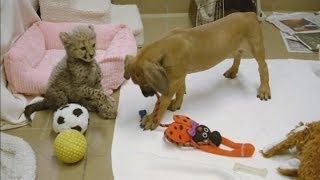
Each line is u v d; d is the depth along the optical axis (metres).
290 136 1.58
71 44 1.76
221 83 2.13
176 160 1.59
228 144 1.67
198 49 1.73
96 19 2.38
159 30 2.80
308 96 2.01
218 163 1.60
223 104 1.96
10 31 1.90
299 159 1.50
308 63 2.30
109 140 1.74
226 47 1.82
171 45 1.64
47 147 1.70
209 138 1.65
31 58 2.05
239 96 2.02
